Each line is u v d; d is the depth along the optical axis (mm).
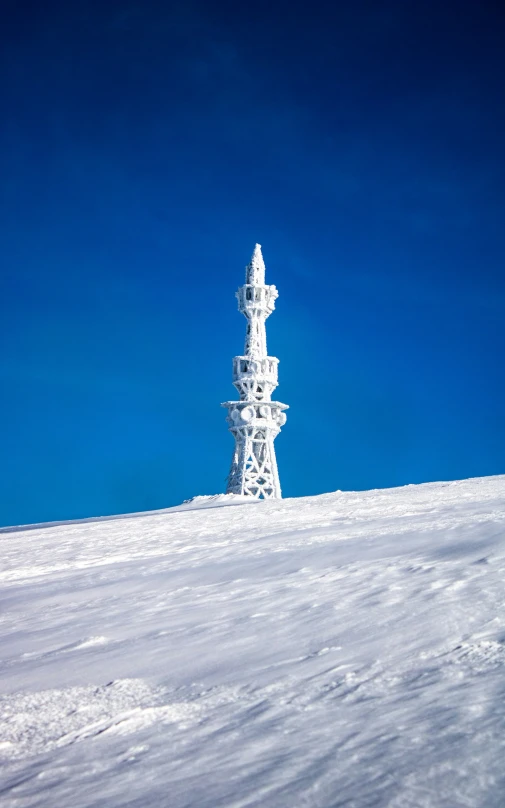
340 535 19516
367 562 14188
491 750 4621
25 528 42219
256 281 75125
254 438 71938
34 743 6480
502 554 12445
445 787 4191
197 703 6879
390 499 30516
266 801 4332
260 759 5102
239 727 5945
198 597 13320
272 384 73125
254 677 7480
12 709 7641
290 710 6184
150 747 5828
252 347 73625
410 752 4781
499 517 18406
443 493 30906
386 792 4211
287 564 15688
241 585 13906
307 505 32594
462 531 16516
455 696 5828
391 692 6238
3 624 13633
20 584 19250
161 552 21859
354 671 7090
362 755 4855
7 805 5008
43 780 5441
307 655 8047
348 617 9539
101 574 18906
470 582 10422
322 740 5281
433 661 7008
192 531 26812
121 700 7426
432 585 10672
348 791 4305
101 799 4836
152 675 8273
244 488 69750
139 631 10992
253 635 9461
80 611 13836
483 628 7895
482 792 4082
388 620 9000
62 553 24844
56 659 9922
